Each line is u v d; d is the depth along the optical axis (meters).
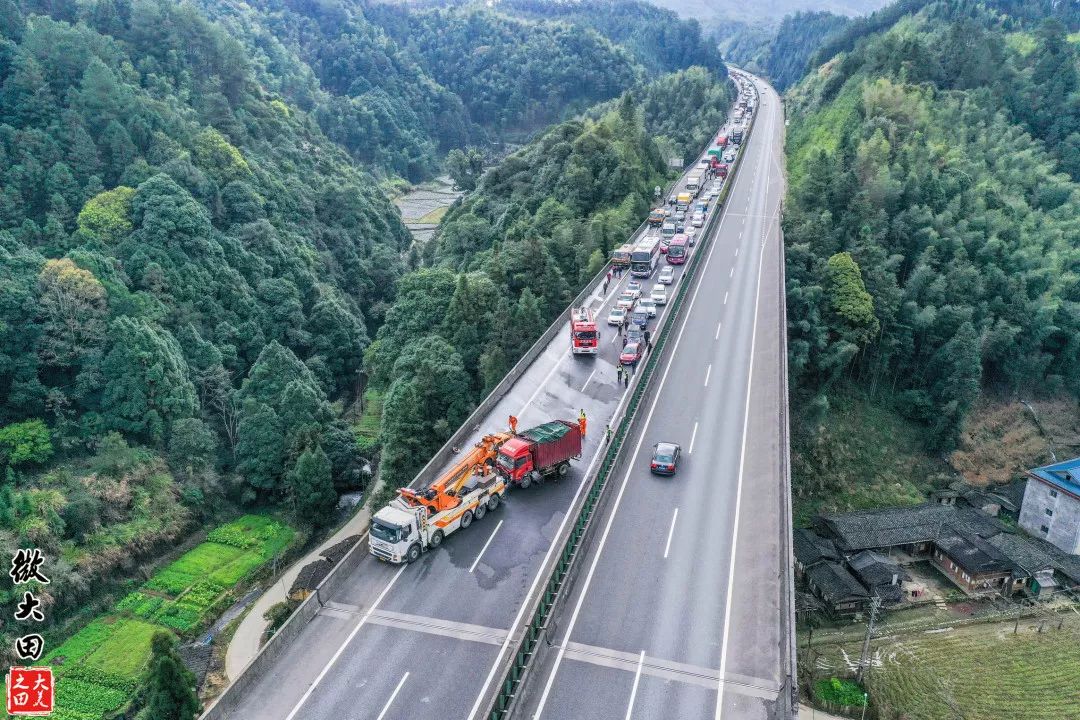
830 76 174.62
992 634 65.44
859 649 63.19
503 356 75.31
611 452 52.88
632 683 34.66
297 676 35.66
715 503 49.22
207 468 81.88
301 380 87.94
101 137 109.56
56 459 77.31
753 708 33.28
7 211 96.00
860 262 95.88
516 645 37.16
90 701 55.50
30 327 79.81
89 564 67.06
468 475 47.72
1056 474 80.75
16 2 127.44
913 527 75.81
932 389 95.06
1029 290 103.56
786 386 64.44
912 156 114.19
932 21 191.00
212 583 70.31
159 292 93.88
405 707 33.69
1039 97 141.88
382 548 43.25
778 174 137.88
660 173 135.62
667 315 76.69
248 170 125.50
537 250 93.75
